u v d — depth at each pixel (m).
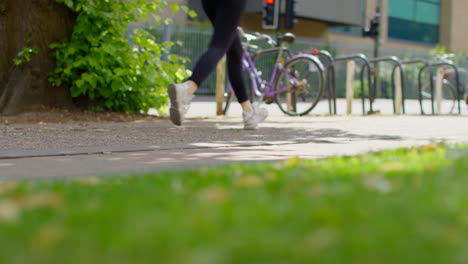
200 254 0.96
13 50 6.73
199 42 17.97
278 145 4.10
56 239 1.09
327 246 1.00
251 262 0.92
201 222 1.21
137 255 0.99
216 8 4.96
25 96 6.59
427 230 1.13
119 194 1.71
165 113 7.71
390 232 1.11
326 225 1.20
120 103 7.24
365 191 1.65
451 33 28.91
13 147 3.88
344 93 21.06
